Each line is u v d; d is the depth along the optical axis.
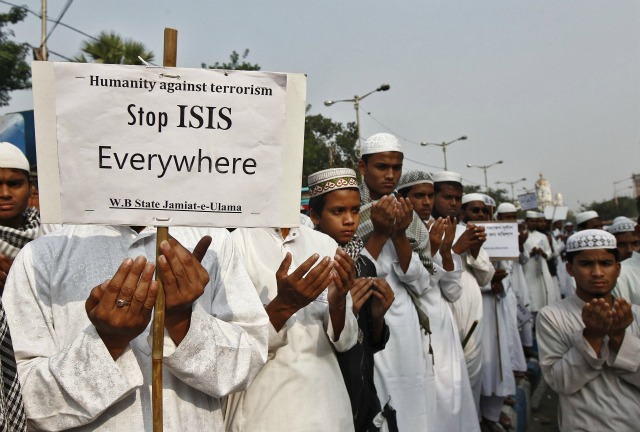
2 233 2.72
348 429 2.44
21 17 11.54
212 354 1.71
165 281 1.57
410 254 3.58
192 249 1.96
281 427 2.29
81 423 1.58
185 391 1.78
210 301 1.93
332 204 2.98
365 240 3.77
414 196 4.48
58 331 1.71
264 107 1.65
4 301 1.71
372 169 3.88
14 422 1.52
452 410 3.96
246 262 2.50
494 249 5.48
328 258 2.14
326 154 25.91
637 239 5.62
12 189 2.79
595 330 3.13
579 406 3.38
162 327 1.57
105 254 1.80
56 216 1.57
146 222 1.60
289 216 1.67
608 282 3.40
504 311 5.82
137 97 1.60
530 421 6.73
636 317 3.47
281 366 2.34
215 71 1.63
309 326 2.44
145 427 1.68
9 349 1.55
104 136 1.59
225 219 1.63
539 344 3.65
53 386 1.56
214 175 1.63
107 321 1.50
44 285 1.73
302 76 1.68
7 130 5.66
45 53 11.48
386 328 3.00
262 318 1.99
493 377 5.40
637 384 3.23
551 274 10.78
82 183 1.58
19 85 12.05
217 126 1.63
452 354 4.11
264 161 1.65
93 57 15.78
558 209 17.48
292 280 2.13
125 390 1.59
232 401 2.38
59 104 1.57
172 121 1.61
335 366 2.52
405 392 3.53
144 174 1.60
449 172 5.23
